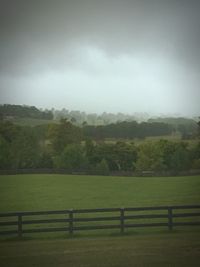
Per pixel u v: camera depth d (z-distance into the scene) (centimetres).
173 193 5025
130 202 4544
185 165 8125
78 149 8419
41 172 6431
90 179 6062
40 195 4819
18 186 5319
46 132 9331
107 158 8362
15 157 8356
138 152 8394
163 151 8325
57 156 8519
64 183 5650
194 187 5372
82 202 4512
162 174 6669
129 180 6109
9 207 4241
